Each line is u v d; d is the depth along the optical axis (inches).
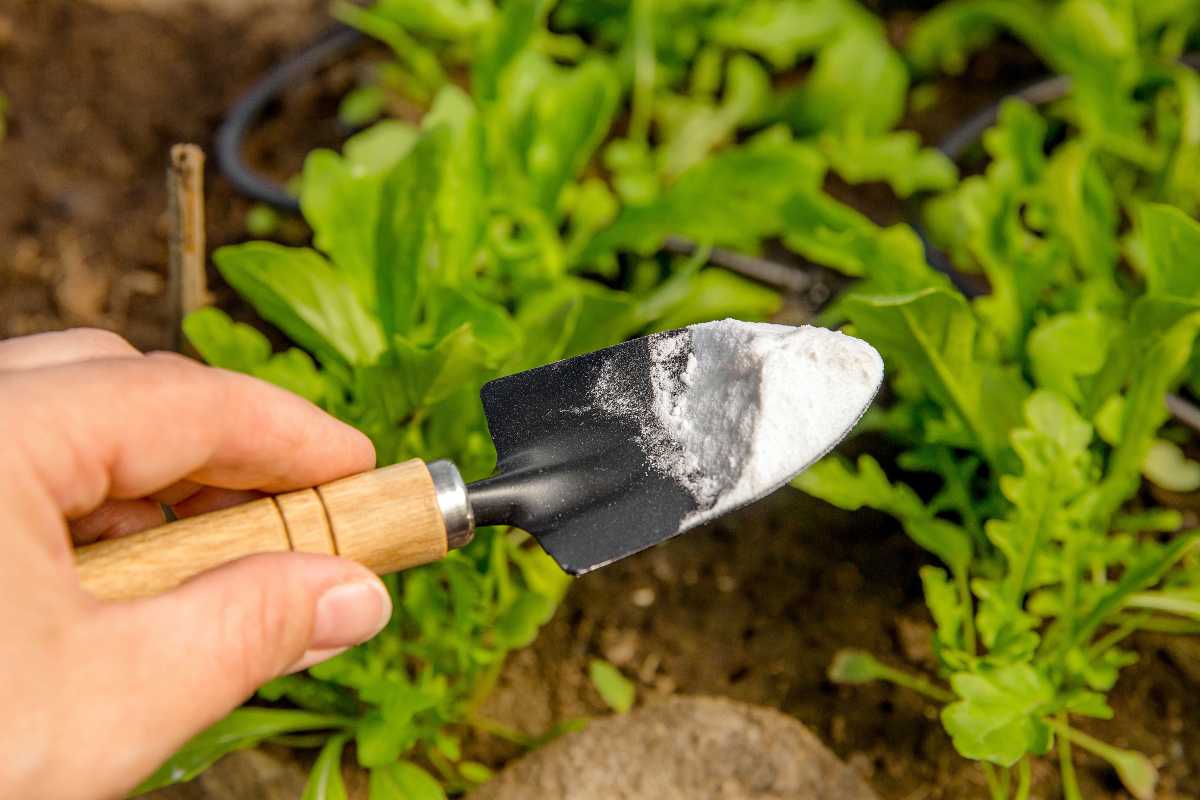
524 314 19.1
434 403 16.7
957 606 17.4
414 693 16.0
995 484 18.2
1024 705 15.6
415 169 17.0
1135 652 18.0
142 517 15.5
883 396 20.2
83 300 22.1
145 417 13.5
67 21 27.1
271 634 13.2
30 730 12.3
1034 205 20.7
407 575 17.5
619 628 18.5
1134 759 16.7
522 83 21.2
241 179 23.1
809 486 17.3
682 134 23.8
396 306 17.8
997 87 25.5
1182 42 25.0
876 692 17.8
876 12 27.5
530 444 14.7
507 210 19.9
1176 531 18.7
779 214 19.5
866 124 23.3
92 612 12.7
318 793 16.1
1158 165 21.7
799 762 17.1
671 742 17.3
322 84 25.5
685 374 14.6
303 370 17.4
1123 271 21.4
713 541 19.3
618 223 20.4
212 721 13.1
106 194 23.9
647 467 14.3
